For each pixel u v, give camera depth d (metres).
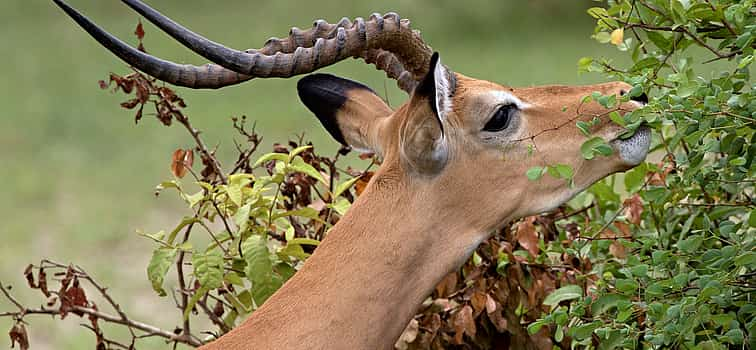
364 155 7.57
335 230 6.08
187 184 19.44
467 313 6.89
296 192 7.68
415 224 6.06
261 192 7.07
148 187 19.61
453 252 6.18
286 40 6.10
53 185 20.06
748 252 5.70
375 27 6.10
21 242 16.91
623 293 6.19
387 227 6.04
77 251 16.47
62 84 28.31
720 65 17.27
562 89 6.46
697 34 6.75
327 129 6.88
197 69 5.71
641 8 6.81
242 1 36.69
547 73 24.97
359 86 6.82
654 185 7.19
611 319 6.52
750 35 5.96
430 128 5.86
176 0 37.12
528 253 7.03
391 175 6.14
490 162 6.22
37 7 37.69
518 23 31.72
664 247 6.89
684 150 7.64
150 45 30.47
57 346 13.03
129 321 7.50
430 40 30.91
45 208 18.70
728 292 5.96
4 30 35.31
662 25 6.84
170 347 12.45
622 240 6.36
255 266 6.80
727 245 6.53
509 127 6.25
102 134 23.61
